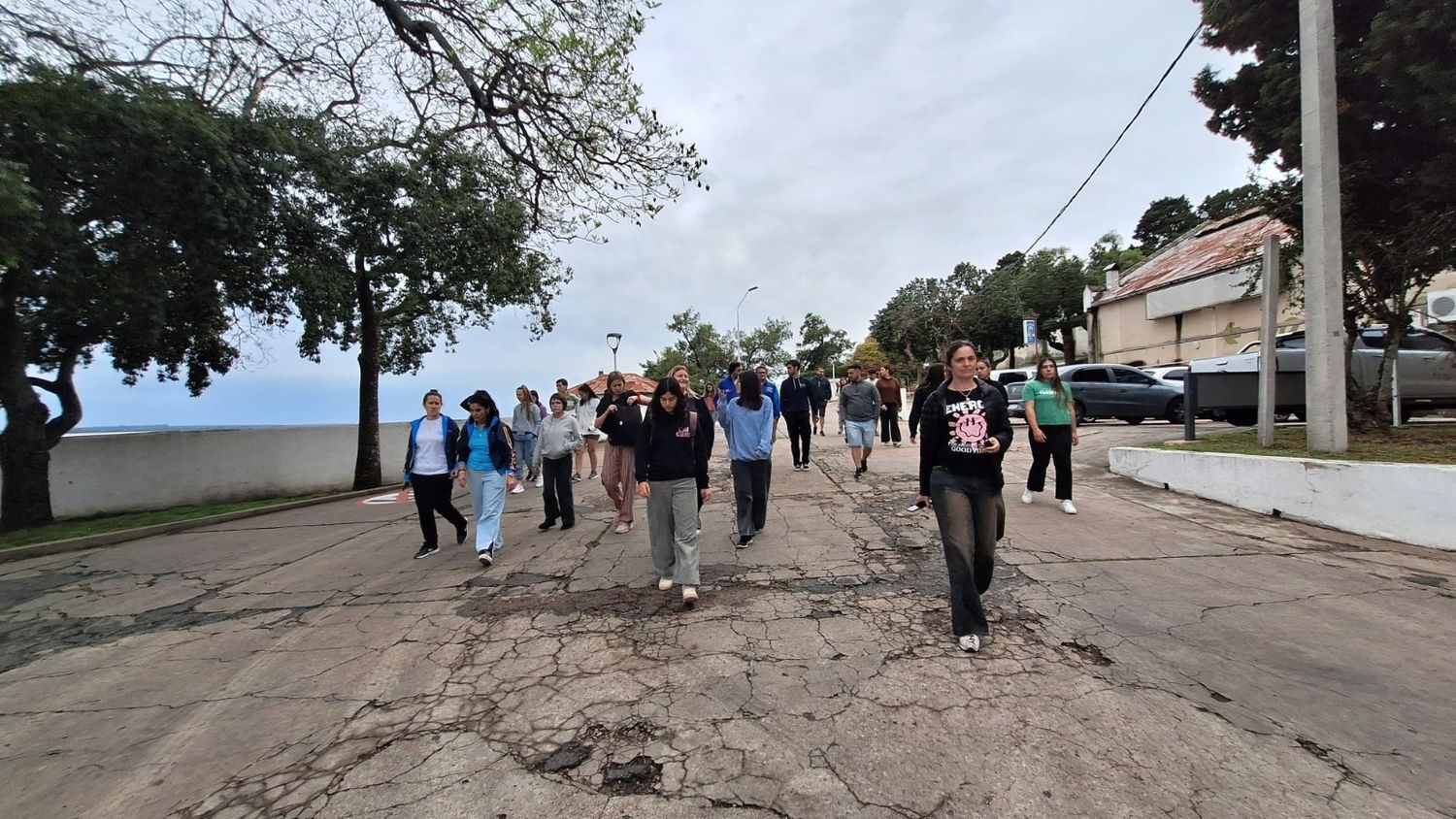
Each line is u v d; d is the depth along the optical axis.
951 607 3.52
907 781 2.38
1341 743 2.52
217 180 8.72
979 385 3.60
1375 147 6.91
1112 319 26.92
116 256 9.05
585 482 11.32
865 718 2.82
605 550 6.12
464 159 12.11
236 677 3.70
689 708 3.00
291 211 10.19
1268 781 2.30
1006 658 3.34
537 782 2.50
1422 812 2.13
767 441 5.98
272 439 14.12
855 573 4.93
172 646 4.29
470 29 10.35
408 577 5.59
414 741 2.87
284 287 11.33
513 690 3.31
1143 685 3.01
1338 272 6.45
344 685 3.50
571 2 9.74
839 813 2.22
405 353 16.23
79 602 5.56
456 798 2.43
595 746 2.74
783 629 3.88
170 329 12.27
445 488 6.40
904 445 13.18
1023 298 34.41
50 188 7.98
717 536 6.36
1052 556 5.04
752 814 2.24
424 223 11.65
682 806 2.30
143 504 12.70
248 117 9.59
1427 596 4.02
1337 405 6.49
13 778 2.76
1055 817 2.15
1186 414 8.96
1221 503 6.77
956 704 2.90
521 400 11.48
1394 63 5.76
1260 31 7.24
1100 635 3.58
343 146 11.51
